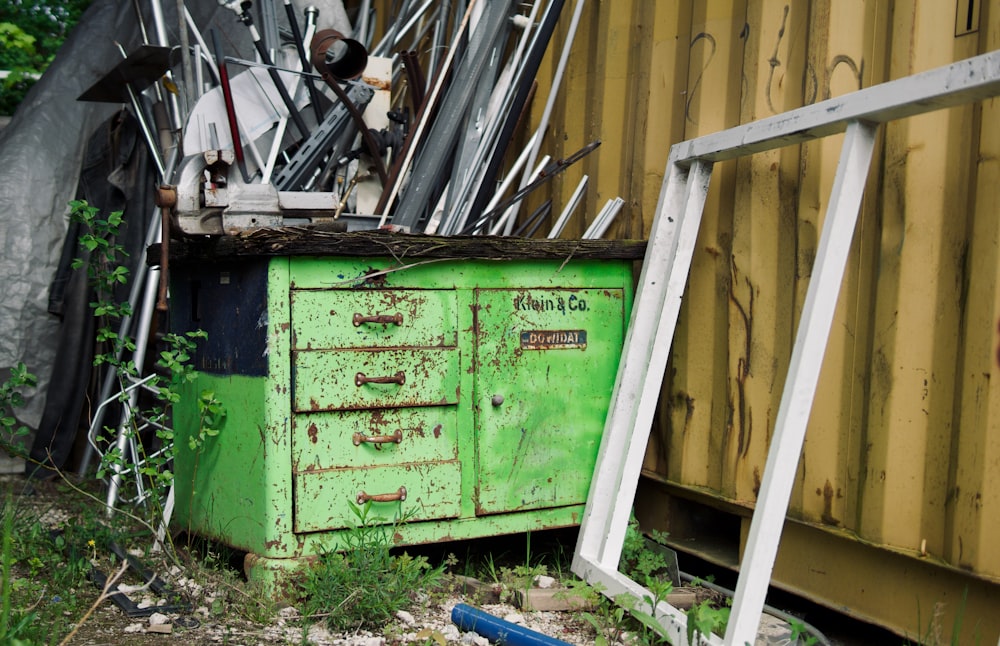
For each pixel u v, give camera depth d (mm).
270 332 2863
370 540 2955
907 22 2654
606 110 3816
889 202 2688
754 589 2471
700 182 3201
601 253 3346
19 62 7016
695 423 3332
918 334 2598
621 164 3727
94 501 4027
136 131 4664
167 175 4238
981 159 2441
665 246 3281
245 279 3004
